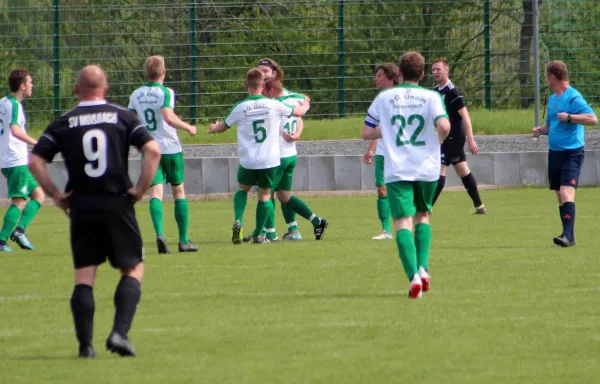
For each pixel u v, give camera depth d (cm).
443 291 3200
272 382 2088
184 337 2542
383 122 3127
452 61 8938
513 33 8888
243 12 9044
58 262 4119
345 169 7412
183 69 8769
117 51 8700
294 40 8925
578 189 7350
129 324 2278
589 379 2086
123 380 2111
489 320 2712
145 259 4097
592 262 3816
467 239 4628
